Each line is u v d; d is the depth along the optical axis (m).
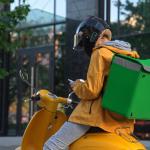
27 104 15.95
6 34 9.54
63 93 15.42
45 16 16.30
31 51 16.11
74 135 4.55
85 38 4.80
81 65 15.13
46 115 5.02
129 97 4.26
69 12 15.76
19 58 16.08
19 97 16.36
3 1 9.43
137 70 4.23
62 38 15.84
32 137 5.08
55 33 16.03
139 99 4.30
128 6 14.71
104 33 4.78
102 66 4.38
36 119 5.05
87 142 4.46
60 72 15.73
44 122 5.05
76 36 4.86
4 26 9.20
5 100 16.88
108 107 4.35
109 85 4.35
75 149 4.53
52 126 5.09
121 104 4.29
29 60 16.12
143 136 14.08
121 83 4.30
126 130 4.57
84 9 15.41
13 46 9.71
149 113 4.39
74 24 15.59
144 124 14.07
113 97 4.32
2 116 17.03
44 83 15.88
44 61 16.03
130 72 4.27
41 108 5.06
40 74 15.99
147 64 4.27
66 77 15.52
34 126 5.06
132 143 4.46
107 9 14.99
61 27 15.92
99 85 4.36
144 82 4.29
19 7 9.41
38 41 16.22
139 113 4.33
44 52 16.05
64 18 15.87
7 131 16.88
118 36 14.77
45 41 16.22
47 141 4.70
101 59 4.39
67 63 15.55
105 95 4.36
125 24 14.71
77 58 15.29
